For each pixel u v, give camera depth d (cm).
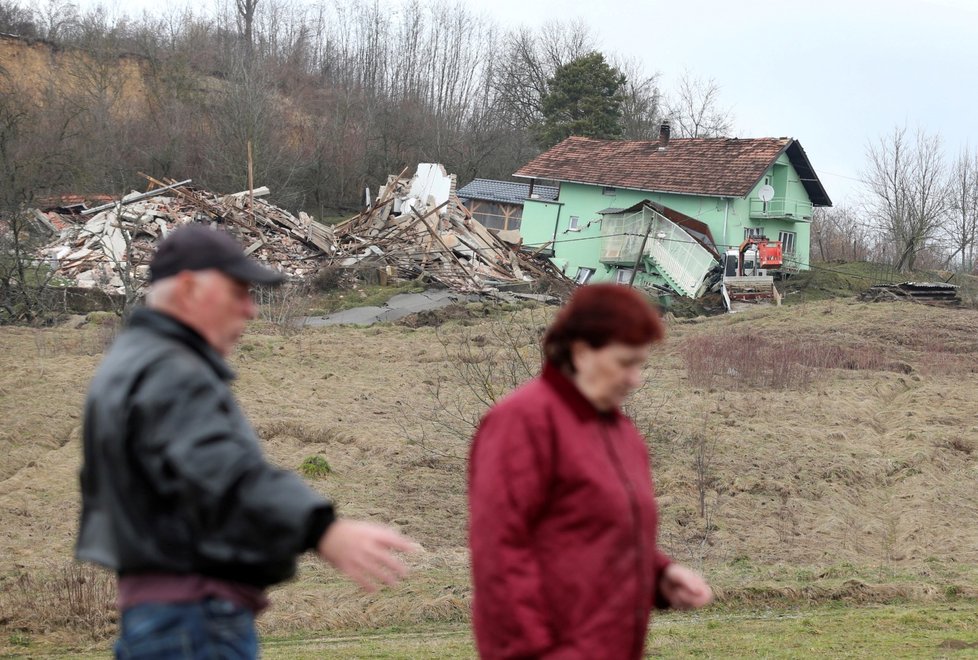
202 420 363
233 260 400
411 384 3186
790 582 1577
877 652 1109
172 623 365
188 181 6425
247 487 357
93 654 1220
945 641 1163
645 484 439
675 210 7250
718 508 2086
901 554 1891
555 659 408
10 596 1441
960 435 2683
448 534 1911
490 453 421
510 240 7119
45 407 2698
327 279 5722
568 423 424
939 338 4378
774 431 2645
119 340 390
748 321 4956
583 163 7862
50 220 6372
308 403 2872
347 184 9100
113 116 8294
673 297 6512
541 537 420
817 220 10631
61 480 2166
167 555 366
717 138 7644
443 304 5453
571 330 433
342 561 363
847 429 2759
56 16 9244
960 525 2056
